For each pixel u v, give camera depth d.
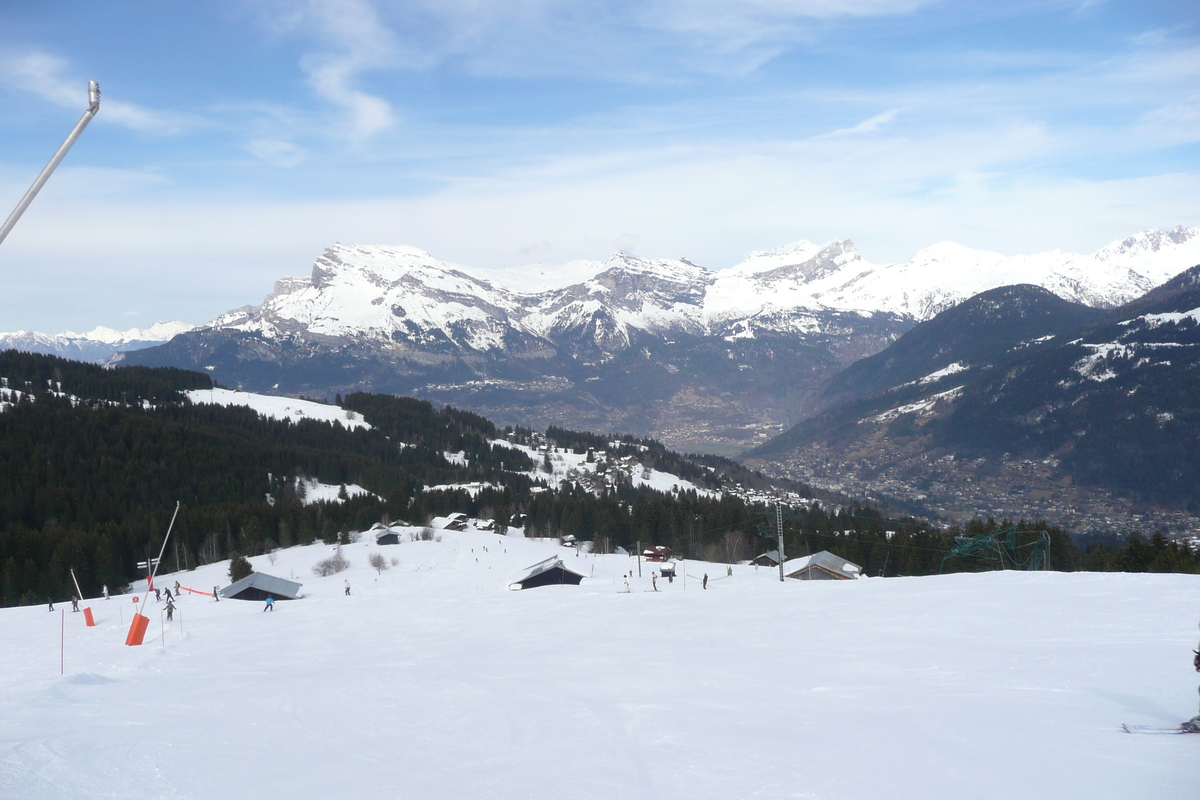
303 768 16.78
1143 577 42.12
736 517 161.75
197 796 14.48
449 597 77.38
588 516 161.38
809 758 16.19
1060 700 19.61
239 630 56.44
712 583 81.69
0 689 34.81
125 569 140.62
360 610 68.50
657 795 14.51
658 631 42.34
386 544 139.75
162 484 196.50
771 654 31.45
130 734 19.73
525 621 54.94
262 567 123.38
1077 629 29.88
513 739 19.75
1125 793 12.54
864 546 134.00
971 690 21.83
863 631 34.91
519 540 152.50
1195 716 17.05
